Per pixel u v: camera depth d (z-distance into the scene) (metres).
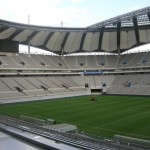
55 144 11.50
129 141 18.31
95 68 85.00
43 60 83.19
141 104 48.22
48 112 41.47
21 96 62.28
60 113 39.84
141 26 71.38
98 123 30.72
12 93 62.88
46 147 11.47
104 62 86.81
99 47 84.81
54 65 82.94
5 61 72.69
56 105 50.94
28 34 73.75
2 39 73.38
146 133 24.77
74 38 81.44
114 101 55.06
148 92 66.69
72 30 75.88
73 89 76.38
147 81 73.06
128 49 85.06
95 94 76.88
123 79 79.88
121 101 54.66
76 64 86.62
